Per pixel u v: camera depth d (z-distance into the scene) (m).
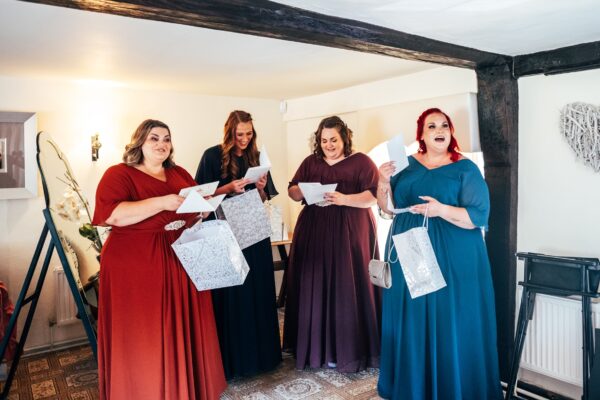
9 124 3.34
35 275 3.53
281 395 2.79
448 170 2.49
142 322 2.29
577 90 2.57
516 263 2.86
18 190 3.40
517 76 2.78
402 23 2.05
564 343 2.55
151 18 1.64
